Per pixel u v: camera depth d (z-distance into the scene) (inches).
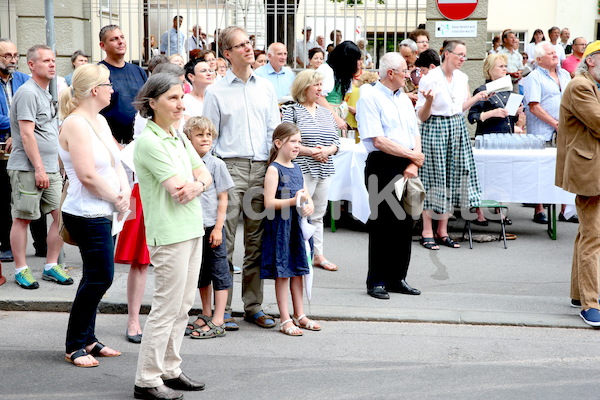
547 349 250.4
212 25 640.4
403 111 296.2
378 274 307.0
